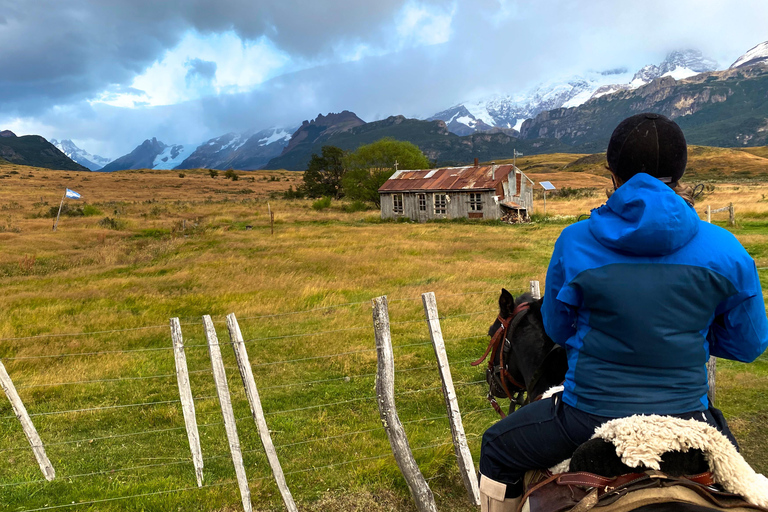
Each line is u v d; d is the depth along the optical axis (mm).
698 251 1933
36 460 5578
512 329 3451
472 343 8883
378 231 28703
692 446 1852
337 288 13367
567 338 2262
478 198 36375
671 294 1881
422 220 38656
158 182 125375
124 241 27281
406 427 6027
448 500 4551
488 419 6156
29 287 15414
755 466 4715
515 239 23500
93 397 7336
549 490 2137
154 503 4602
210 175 158875
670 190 1954
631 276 1915
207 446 5828
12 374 8188
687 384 1950
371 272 15586
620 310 1911
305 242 23172
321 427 6160
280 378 7875
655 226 1844
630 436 1878
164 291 13922
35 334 10164
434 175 40125
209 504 4594
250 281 14547
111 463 5492
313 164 70188
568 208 40750
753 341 1991
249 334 9930
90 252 22938
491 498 2455
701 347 1940
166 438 6078
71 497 4770
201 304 12211
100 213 43906
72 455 5688
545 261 17234
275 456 4348
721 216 25000
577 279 2021
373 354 8656
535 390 3105
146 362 8633
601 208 2152
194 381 7879
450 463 5043
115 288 14609
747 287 1938
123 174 155000
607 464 1946
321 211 46625
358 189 47438
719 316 2043
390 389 4152
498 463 2424
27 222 35938
